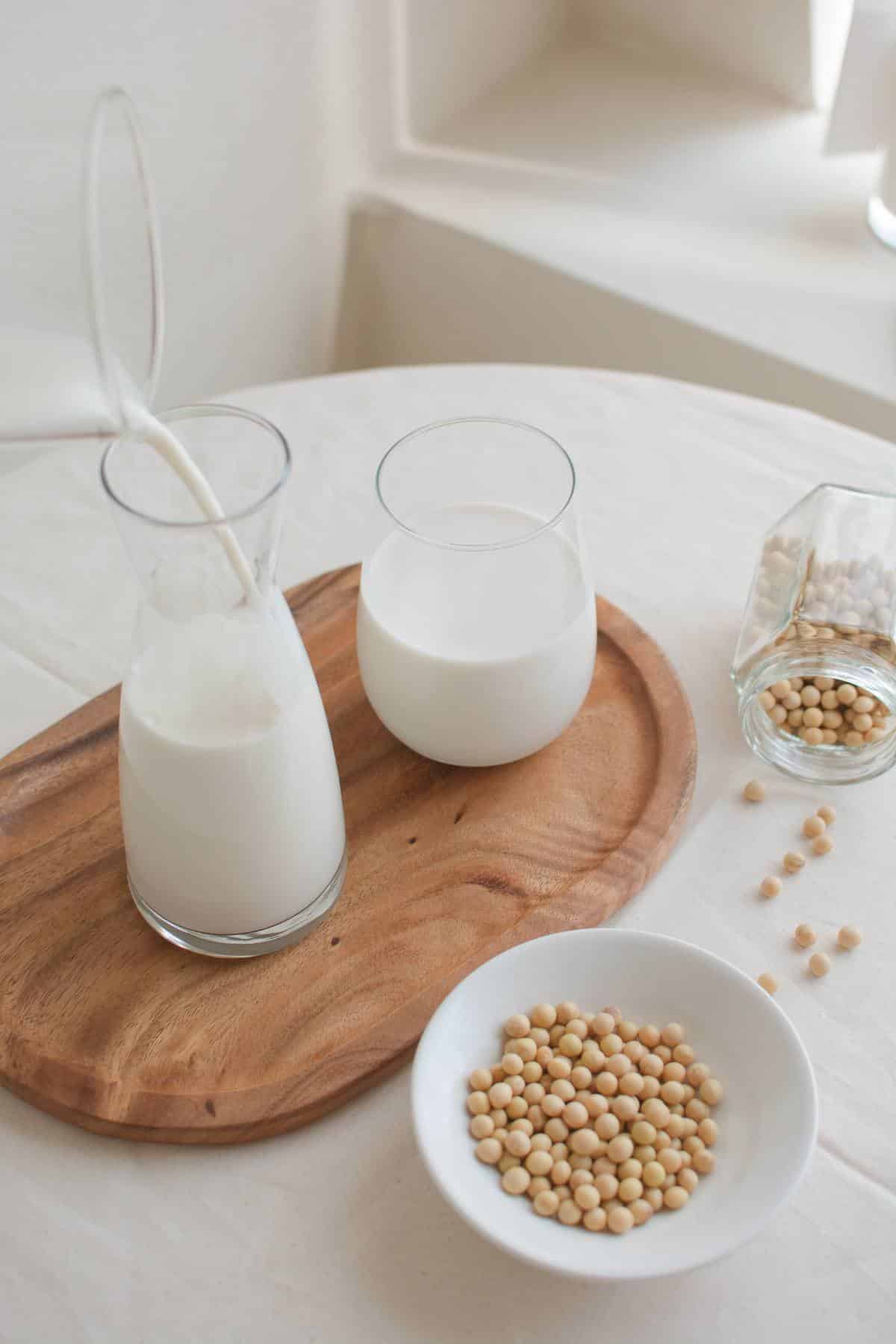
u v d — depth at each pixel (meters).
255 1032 0.57
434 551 0.61
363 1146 0.54
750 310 1.33
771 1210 0.47
